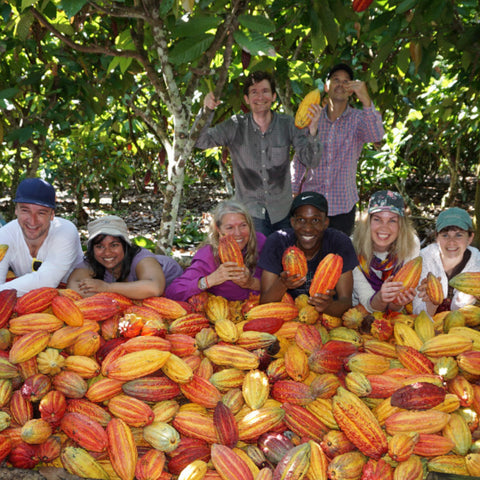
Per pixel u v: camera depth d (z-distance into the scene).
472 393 2.33
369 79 4.20
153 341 2.44
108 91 4.62
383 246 3.09
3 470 2.11
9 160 8.34
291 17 4.04
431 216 9.31
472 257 3.12
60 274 3.05
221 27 3.15
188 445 2.17
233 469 2.00
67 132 4.89
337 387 2.34
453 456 2.14
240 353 2.47
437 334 2.72
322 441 2.20
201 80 4.20
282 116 3.85
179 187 3.88
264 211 3.94
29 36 4.18
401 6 2.98
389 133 8.15
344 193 4.10
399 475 2.02
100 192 13.07
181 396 2.47
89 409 2.25
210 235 3.14
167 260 3.41
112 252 3.03
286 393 2.35
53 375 2.41
